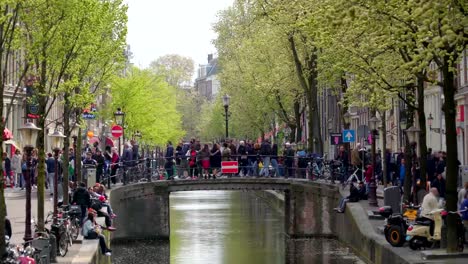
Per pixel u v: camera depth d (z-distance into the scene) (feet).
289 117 329.31
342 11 85.81
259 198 346.13
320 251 165.37
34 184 190.80
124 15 141.90
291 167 203.10
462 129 222.89
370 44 112.88
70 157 177.88
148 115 351.25
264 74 268.62
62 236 108.27
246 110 344.28
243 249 176.86
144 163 198.80
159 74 434.71
